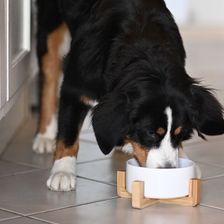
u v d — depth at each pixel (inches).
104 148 129.7
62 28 179.8
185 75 134.0
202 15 602.5
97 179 149.6
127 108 128.8
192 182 129.8
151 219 123.0
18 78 164.6
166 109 126.5
